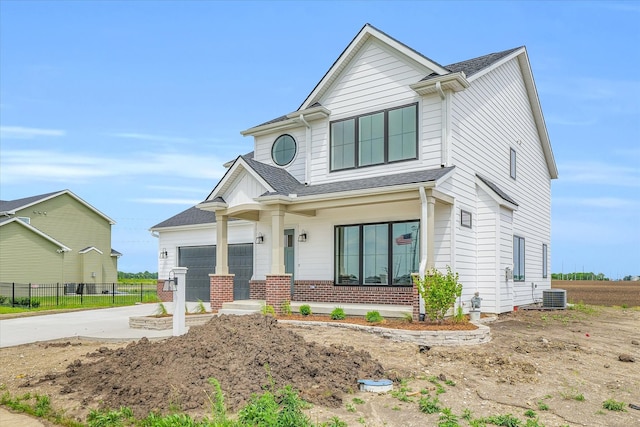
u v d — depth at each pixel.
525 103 22.38
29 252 37.06
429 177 13.95
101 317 18.73
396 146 16.05
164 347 9.02
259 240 19.31
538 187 24.05
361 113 16.89
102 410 7.07
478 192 16.98
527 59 21.14
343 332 12.03
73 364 9.48
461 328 11.89
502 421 6.63
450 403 7.43
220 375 7.68
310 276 17.52
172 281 13.08
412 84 15.11
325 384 7.79
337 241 17.08
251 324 9.35
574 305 22.11
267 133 19.61
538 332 13.53
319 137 17.81
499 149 19.14
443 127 15.06
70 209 44.00
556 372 9.25
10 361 10.66
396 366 9.23
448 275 13.03
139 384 7.73
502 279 16.88
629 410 7.42
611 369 9.77
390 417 6.75
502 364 9.59
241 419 6.06
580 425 6.75
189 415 6.61
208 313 16.31
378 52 16.61
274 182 16.67
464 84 15.12
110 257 46.75
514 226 20.09
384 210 16.03
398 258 15.70
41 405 7.44
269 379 7.56
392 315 14.13
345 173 17.00
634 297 29.55
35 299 27.62
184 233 25.61
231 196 17.56
